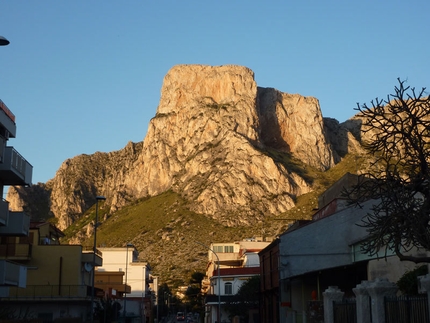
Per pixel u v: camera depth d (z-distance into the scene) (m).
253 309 68.19
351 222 40.44
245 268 84.25
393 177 20.38
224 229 185.25
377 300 20.39
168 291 151.38
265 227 180.12
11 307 50.06
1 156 32.19
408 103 21.31
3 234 35.22
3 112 33.44
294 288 42.38
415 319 18.50
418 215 19.41
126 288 84.38
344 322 24.17
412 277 26.05
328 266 40.72
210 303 81.81
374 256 31.98
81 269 54.31
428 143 20.33
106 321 59.69
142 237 199.12
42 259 53.16
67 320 44.19
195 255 175.75
